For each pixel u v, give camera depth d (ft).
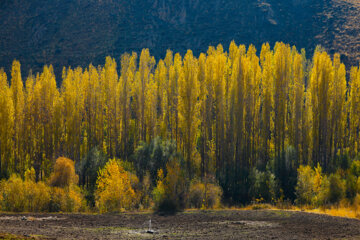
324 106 189.26
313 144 190.39
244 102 191.21
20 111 197.36
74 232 82.07
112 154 205.36
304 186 145.07
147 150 173.37
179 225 93.76
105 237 75.72
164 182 134.31
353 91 205.57
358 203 123.44
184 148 188.44
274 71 196.54
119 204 129.90
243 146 188.75
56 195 132.46
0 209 130.00
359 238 73.20
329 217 96.43
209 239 74.18
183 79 188.65
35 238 66.03
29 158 198.08
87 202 147.95
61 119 200.95
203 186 142.51
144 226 93.09
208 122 191.42
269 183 159.43
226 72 195.62
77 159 196.85
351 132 205.36
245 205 151.74
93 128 210.59
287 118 201.98
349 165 175.63
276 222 92.27
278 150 181.68
